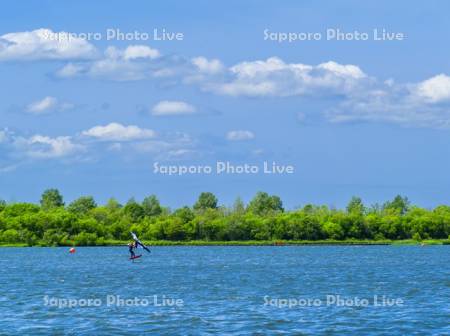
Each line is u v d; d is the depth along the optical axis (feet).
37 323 231.50
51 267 551.18
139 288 358.43
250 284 380.58
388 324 226.99
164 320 236.43
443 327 221.46
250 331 215.10
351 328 219.82
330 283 387.75
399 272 480.64
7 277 443.73
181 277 436.35
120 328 221.25
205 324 227.81
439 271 489.67
